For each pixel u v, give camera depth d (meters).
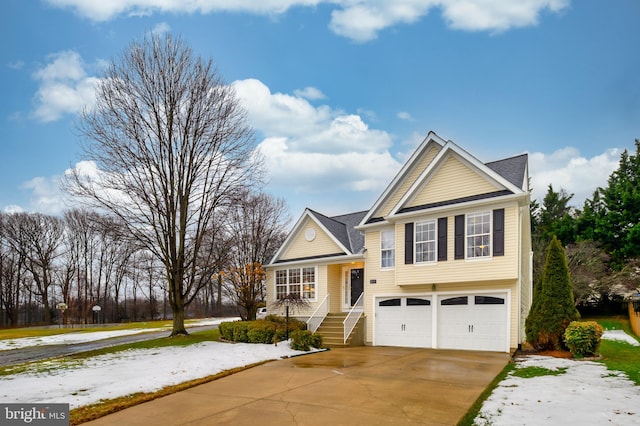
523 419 6.46
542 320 13.55
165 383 9.95
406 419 6.93
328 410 7.57
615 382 8.66
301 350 15.66
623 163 37.19
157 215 19.75
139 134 19.14
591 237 34.78
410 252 17.50
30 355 17.16
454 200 16.73
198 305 53.16
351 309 19.77
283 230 36.25
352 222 24.44
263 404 8.11
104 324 43.91
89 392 8.95
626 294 33.62
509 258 14.90
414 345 17.56
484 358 13.37
